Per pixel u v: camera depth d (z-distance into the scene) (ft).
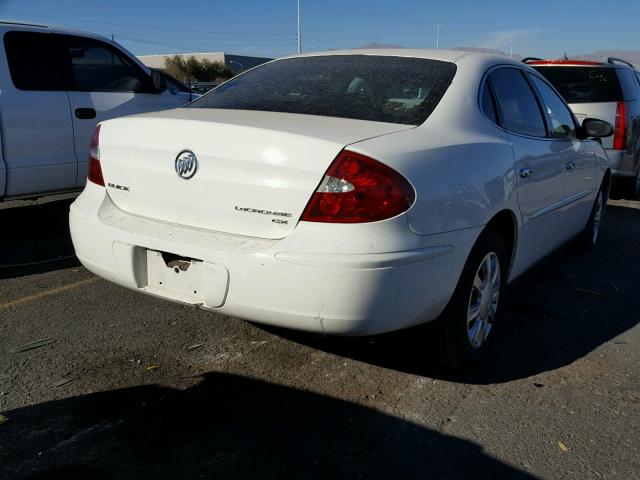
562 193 14.43
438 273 9.25
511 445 8.79
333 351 11.48
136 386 9.96
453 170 9.60
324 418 9.25
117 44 20.18
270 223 8.83
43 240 18.38
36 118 17.26
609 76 26.73
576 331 13.14
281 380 10.34
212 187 9.29
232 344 11.62
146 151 10.04
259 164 8.86
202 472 7.86
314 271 8.39
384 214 8.48
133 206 10.32
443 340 10.37
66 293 14.01
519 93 13.14
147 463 7.98
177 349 11.35
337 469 8.07
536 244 13.39
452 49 12.98
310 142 8.66
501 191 10.78
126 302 13.56
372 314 8.59
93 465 7.89
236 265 8.77
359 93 10.99
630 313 14.35
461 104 10.86
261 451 8.36
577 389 10.53
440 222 9.20
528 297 15.21
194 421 9.00
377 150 8.70
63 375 10.22
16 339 11.51
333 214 8.45
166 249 9.40
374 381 10.44
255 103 11.21
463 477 8.04
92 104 18.79
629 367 11.46
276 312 8.75
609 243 20.93
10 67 17.01
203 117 10.10
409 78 11.30
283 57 13.57
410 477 7.99
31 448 8.18
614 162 26.81
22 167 17.03
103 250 10.23
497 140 11.16
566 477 8.13
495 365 11.34
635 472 8.29
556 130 14.61
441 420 9.36
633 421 9.55
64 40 18.47
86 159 18.60
